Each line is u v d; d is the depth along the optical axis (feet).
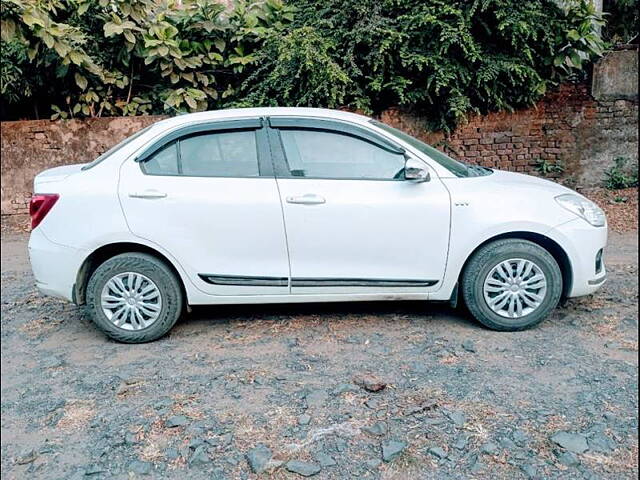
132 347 13.12
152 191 12.78
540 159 29.27
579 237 13.05
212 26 28.68
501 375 11.02
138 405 10.36
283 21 29.55
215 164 13.11
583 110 28.55
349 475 8.13
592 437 8.83
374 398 10.27
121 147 13.41
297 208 12.84
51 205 12.89
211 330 13.91
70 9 27.48
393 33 26.23
